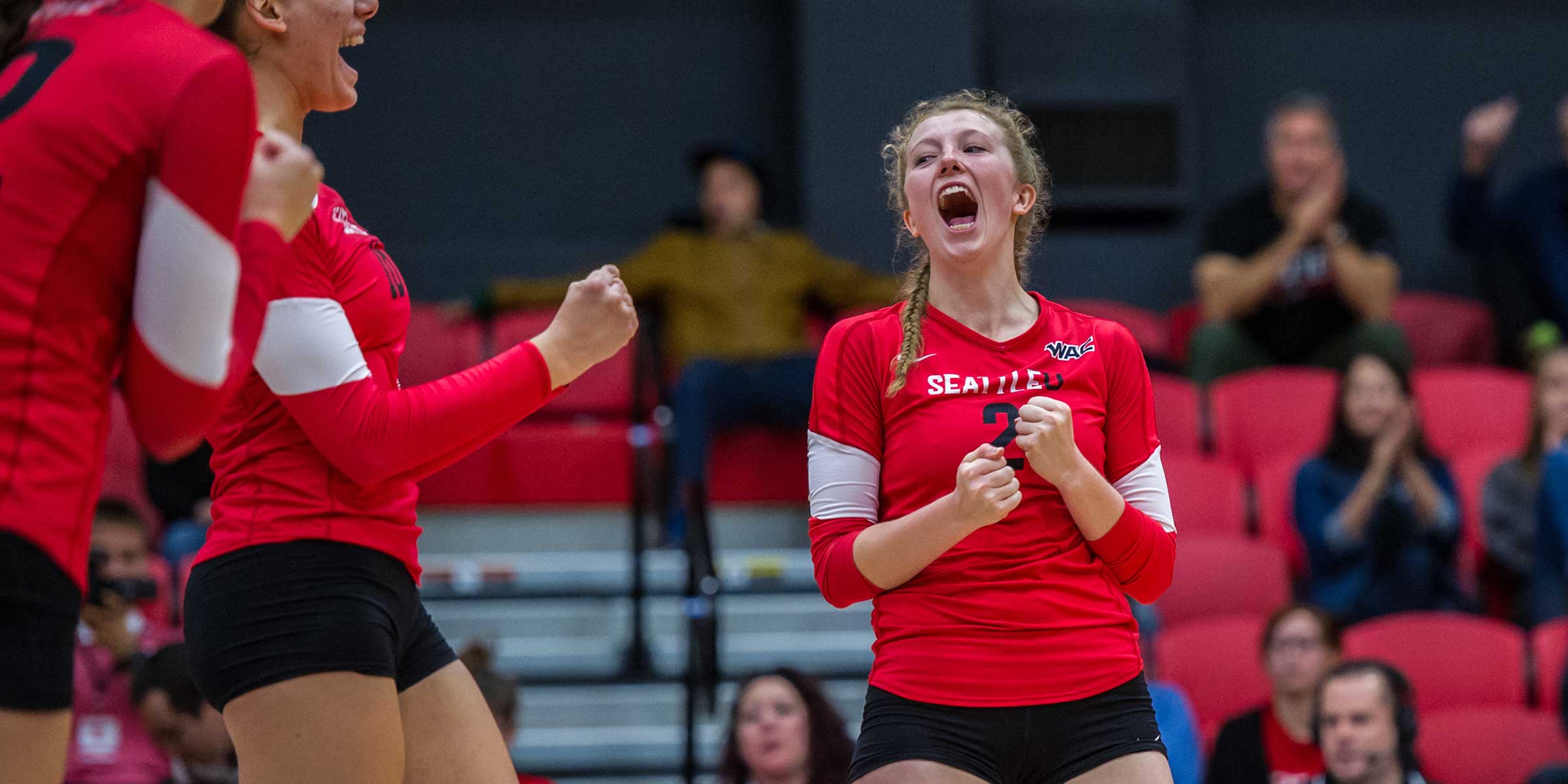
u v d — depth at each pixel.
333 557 4.94
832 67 18.33
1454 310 18.30
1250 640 12.69
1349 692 9.98
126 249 4.29
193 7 4.80
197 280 4.21
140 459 14.79
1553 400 14.09
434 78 19.27
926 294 5.74
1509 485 14.27
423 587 13.41
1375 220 17.00
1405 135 20.14
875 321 5.68
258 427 5.00
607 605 13.93
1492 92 20.22
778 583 13.64
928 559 5.22
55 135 4.20
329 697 4.84
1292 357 16.83
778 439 15.58
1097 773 5.27
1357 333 16.16
